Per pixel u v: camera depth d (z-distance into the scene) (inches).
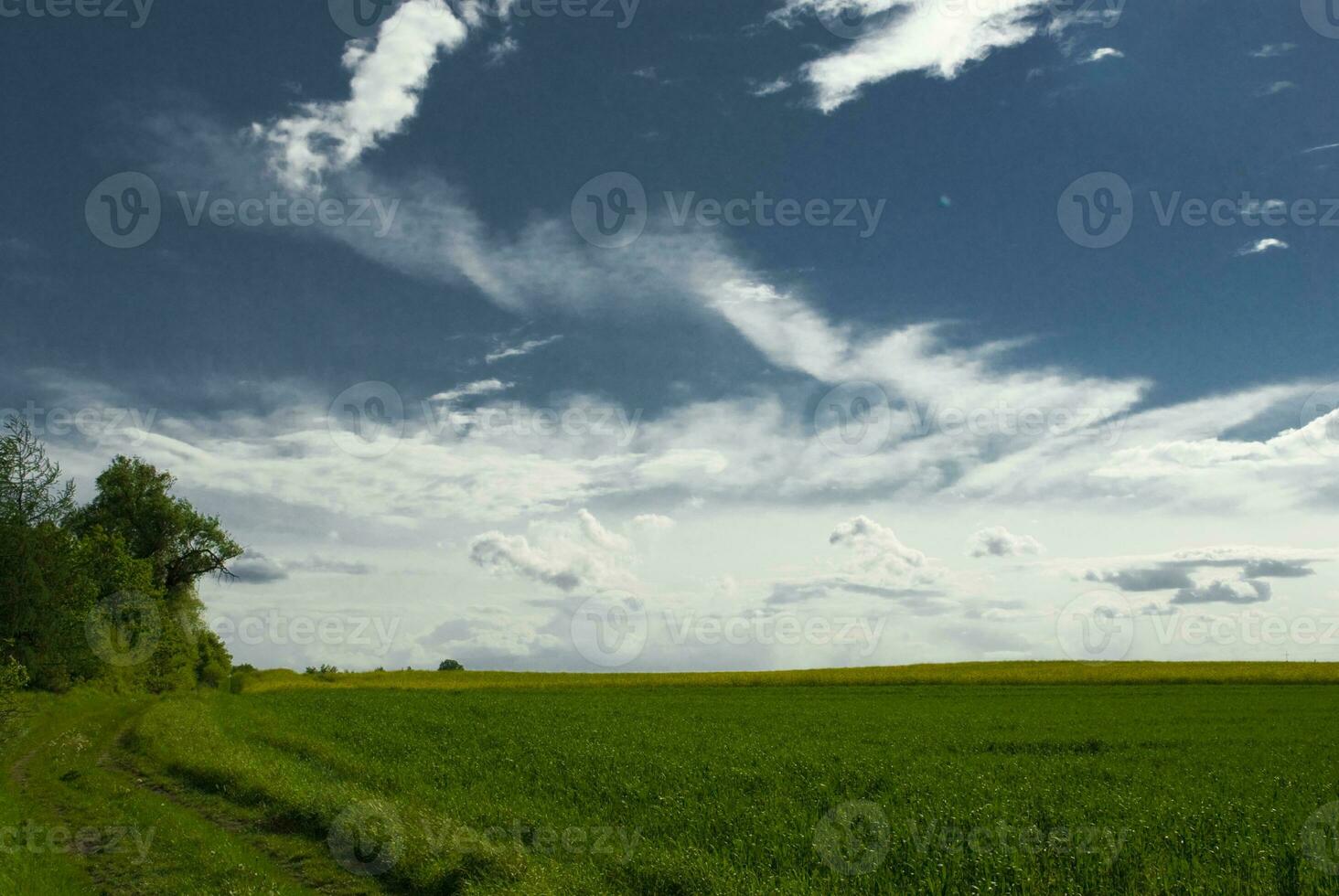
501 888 474.3
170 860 565.3
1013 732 1433.3
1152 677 3085.6
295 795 706.8
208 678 3437.5
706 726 1521.9
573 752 1049.5
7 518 1686.8
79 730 1376.7
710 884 466.6
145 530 2751.0
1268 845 565.3
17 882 493.0
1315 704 2155.5
